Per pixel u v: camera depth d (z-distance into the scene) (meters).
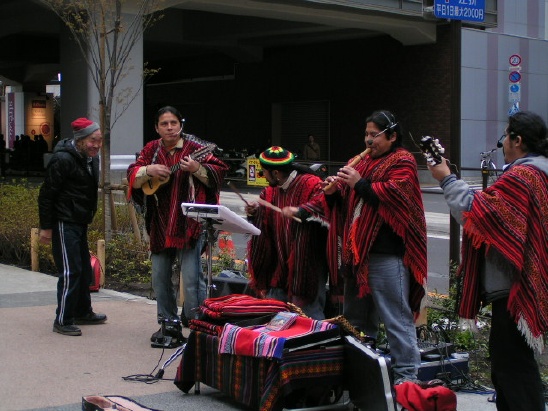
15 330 7.10
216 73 35.78
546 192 4.19
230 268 8.54
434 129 27.66
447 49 27.17
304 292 5.79
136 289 9.23
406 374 5.17
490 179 19.20
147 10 13.84
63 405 5.16
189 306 6.49
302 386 4.75
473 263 4.40
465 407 5.20
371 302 5.58
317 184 5.79
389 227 5.18
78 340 6.79
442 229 15.79
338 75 30.83
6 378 5.71
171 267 6.62
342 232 5.44
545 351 6.31
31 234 10.42
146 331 7.13
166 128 6.41
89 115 19.41
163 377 5.80
